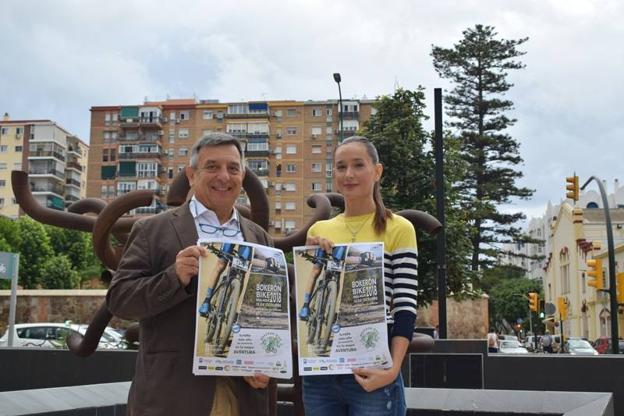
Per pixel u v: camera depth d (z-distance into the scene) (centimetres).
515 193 4328
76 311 2656
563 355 973
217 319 268
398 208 1858
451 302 2577
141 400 270
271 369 274
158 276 265
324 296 288
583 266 5600
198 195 295
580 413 424
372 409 283
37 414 431
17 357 1001
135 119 7838
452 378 993
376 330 282
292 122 7694
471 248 1923
